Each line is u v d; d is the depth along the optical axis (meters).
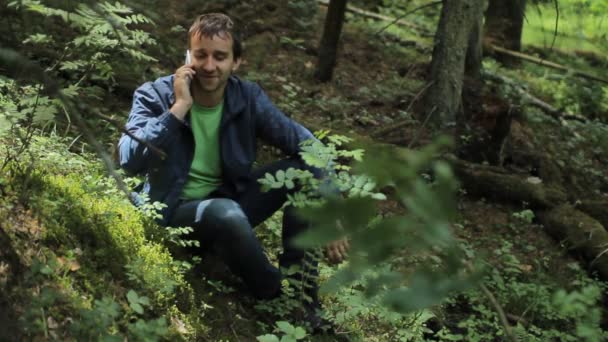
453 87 7.53
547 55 12.45
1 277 3.00
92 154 4.41
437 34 7.65
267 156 6.21
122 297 3.34
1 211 3.30
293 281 3.71
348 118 7.44
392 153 1.02
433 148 1.01
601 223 6.89
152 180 3.85
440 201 0.99
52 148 4.10
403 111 7.88
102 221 3.61
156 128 3.65
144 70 6.41
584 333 2.10
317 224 1.02
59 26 6.32
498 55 11.19
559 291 2.12
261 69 8.20
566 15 13.83
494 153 7.49
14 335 2.82
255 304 3.96
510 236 6.45
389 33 10.12
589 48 13.13
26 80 4.15
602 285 5.76
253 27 8.92
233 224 3.67
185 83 3.72
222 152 3.89
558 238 6.50
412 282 1.03
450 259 1.06
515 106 7.60
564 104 10.18
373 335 4.10
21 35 5.72
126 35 3.71
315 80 8.22
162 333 2.86
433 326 4.62
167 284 3.46
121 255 3.53
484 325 4.78
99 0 3.63
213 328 3.64
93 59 3.87
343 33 9.62
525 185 6.87
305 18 9.46
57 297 3.02
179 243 3.78
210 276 4.00
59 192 3.65
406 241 1.03
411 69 8.91
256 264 3.73
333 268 4.39
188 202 3.85
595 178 8.12
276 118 3.95
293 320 3.89
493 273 5.00
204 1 8.94
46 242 3.32
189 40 3.83
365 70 8.88
